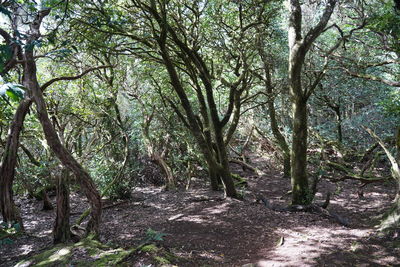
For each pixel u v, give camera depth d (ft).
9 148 16.49
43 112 14.53
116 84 33.32
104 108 32.04
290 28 23.91
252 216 22.85
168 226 21.31
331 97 41.96
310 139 42.86
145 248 15.28
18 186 30.40
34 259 15.02
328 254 16.14
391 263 14.74
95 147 33.91
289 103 43.27
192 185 34.99
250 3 29.45
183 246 17.71
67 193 17.34
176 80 25.13
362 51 31.83
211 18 29.19
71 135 33.63
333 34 39.68
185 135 36.60
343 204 26.05
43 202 29.07
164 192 32.63
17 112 16.55
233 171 41.45
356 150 42.98
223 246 17.88
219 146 27.20
